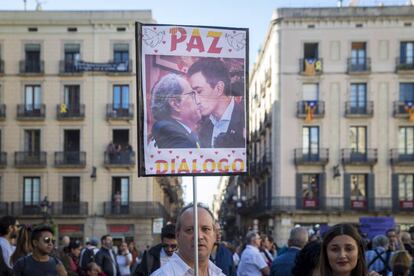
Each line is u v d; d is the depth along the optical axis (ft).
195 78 16.80
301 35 140.26
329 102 138.51
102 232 136.87
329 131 137.80
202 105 16.80
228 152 16.89
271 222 141.90
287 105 139.23
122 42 139.54
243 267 33.76
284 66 139.95
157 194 156.04
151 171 16.33
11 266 25.94
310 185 138.51
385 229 94.63
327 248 14.64
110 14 139.74
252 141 189.37
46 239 23.21
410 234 42.27
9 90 138.92
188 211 15.30
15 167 137.49
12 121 138.41
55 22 139.74
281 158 138.41
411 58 138.21
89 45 139.64
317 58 139.03
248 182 193.47
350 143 137.69
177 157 16.53
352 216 136.56
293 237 25.84
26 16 140.15
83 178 137.59
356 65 137.69
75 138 139.44
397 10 138.21
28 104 139.03
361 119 137.28
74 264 38.93
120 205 137.69
